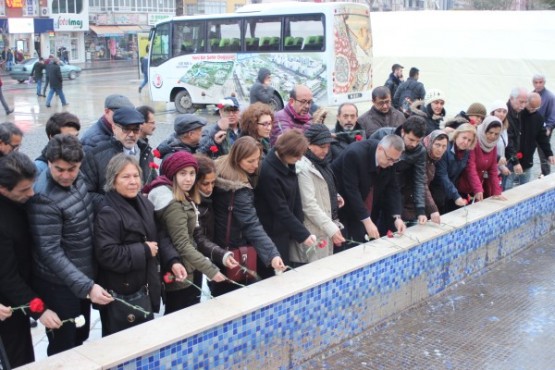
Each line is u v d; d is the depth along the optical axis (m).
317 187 4.50
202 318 3.45
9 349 3.32
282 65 17.28
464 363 4.21
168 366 3.22
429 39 18.84
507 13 18.12
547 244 6.93
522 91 7.38
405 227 5.18
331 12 16.25
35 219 3.17
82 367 2.91
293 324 3.94
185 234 3.66
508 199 6.45
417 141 5.00
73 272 3.20
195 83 19.30
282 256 4.35
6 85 29.44
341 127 5.85
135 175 3.41
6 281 3.16
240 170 4.05
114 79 33.94
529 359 4.30
